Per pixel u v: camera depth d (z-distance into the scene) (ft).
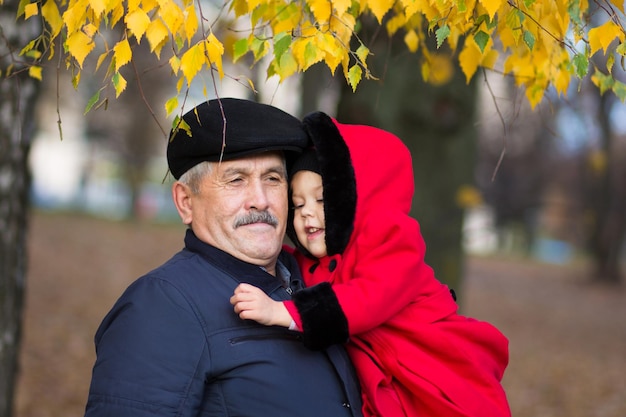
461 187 17.52
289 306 7.66
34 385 23.79
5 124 12.30
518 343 39.93
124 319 7.44
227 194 7.90
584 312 53.67
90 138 97.55
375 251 8.36
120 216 100.32
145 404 7.07
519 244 114.93
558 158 82.23
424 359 8.46
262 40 7.58
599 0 7.50
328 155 8.34
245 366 7.50
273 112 8.20
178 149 7.97
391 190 8.88
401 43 15.48
